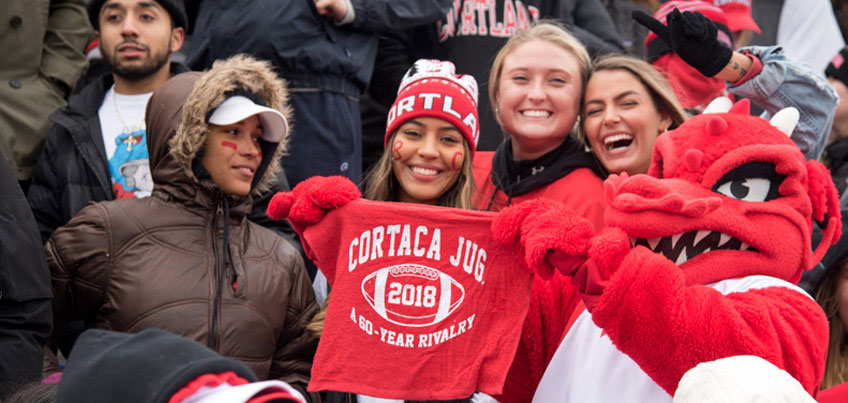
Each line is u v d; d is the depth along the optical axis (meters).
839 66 5.45
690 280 2.33
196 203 3.46
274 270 3.50
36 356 3.00
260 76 3.59
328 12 4.91
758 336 2.11
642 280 2.10
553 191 3.81
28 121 4.77
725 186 2.37
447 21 5.33
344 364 2.75
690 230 2.34
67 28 5.15
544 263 2.38
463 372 2.69
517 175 3.98
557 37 3.88
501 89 3.93
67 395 1.16
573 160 3.87
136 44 4.61
